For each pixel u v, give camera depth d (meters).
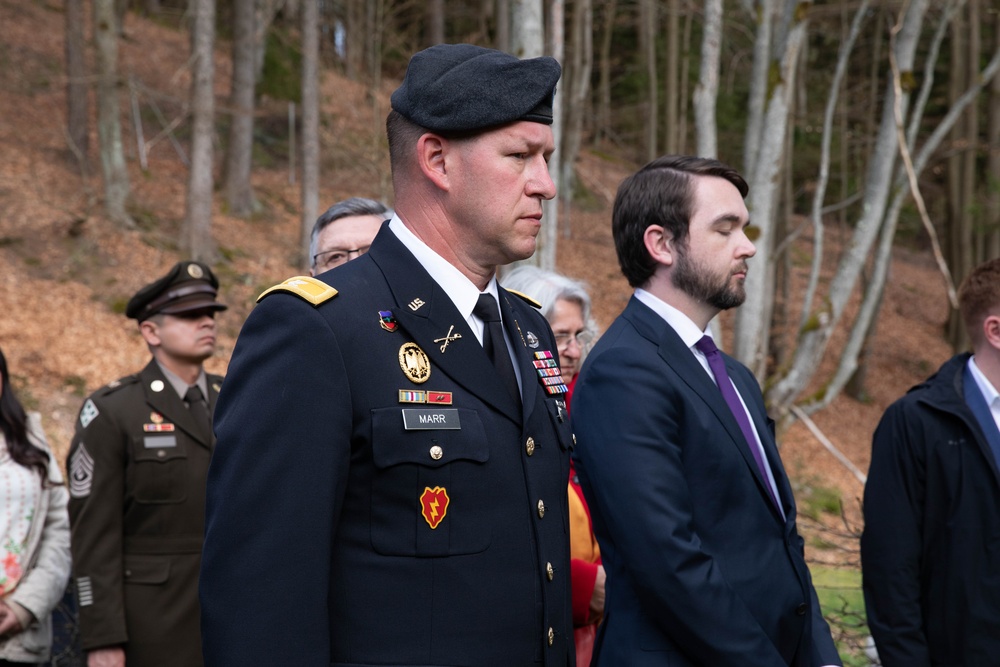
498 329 1.48
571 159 20.34
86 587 2.75
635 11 23.06
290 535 1.23
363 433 1.30
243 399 1.31
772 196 3.78
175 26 25.17
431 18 22.36
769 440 2.06
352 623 1.27
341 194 18.70
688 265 1.99
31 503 2.84
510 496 1.36
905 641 2.32
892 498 2.39
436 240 1.44
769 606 1.82
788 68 3.72
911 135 4.04
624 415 1.84
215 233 15.19
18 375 9.86
